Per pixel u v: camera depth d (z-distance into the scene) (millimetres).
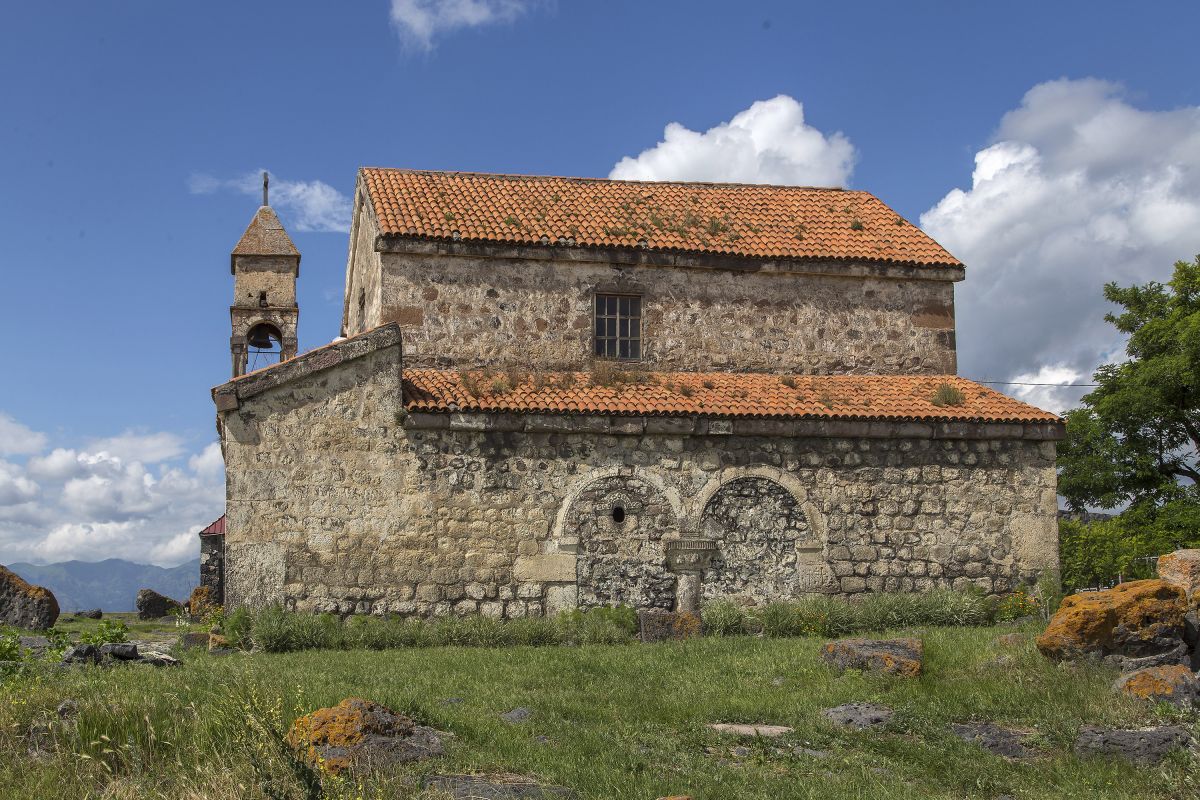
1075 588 23141
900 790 9812
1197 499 33062
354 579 20562
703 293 24875
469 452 21281
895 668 14367
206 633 20156
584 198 26375
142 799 8461
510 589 21047
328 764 8891
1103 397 35406
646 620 19922
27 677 12008
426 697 12703
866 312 25531
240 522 20344
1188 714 11648
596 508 21562
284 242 31438
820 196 28453
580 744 10711
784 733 11711
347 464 20844
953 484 22891
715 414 21875
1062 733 11578
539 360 23859
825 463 22516
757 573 21953
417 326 23391
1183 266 34906
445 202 25109
